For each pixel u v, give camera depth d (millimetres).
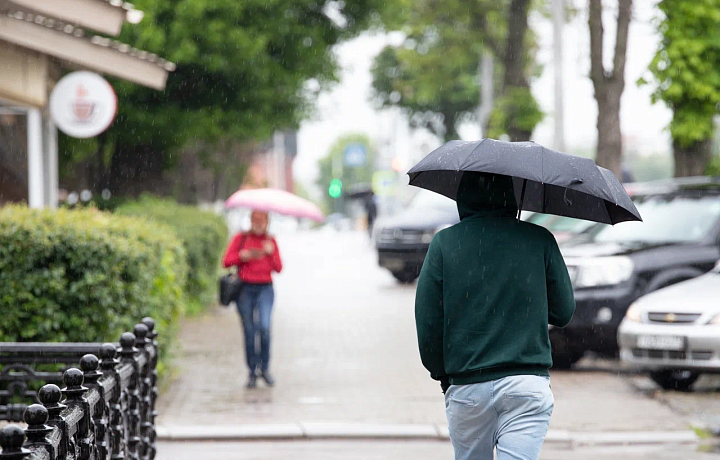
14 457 6992
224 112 50312
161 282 22969
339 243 112750
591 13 38062
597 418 20359
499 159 10008
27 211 20000
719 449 17875
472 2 61625
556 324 10195
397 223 51531
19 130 31578
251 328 23656
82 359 10602
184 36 46031
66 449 8641
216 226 44875
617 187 10539
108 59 30531
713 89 33812
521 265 9680
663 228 27938
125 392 12227
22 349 14125
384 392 23094
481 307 9625
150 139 49031
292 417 20234
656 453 17578
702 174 35750
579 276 26359
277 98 51750
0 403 15672
